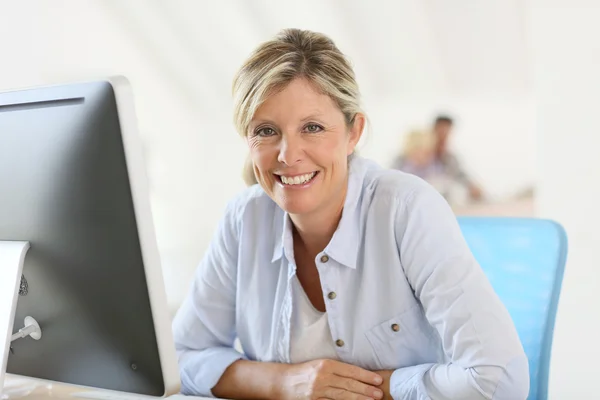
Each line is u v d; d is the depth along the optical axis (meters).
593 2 3.12
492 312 1.00
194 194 6.56
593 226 3.16
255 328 1.22
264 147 1.02
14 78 3.05
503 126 6.43
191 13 6.14
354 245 1.12
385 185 1.12
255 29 6.37
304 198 1.04
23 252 0.85
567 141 3.21
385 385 1.09
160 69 6.37
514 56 6.25
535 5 3.23
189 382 1.21
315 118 1.00
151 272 0.79
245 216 1.22
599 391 3.06
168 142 6.56
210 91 6.50
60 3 5.38
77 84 0.77
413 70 6.57
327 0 6.23
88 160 0.78
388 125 6.71
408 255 1.08
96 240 0.80
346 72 1.03
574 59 3.18
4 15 3.01
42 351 0.92
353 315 1.14
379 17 6.38
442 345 1.15
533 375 1.24
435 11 6.20
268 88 0.99
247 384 1.16
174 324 1.29
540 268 1.28
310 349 1.17
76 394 1.00
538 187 3.26
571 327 3.12
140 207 0.77
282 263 1.19
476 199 6.39
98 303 0.83
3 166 0.85
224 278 1.26
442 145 6.51
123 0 5.71
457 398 1.00
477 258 1.34
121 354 0.85
